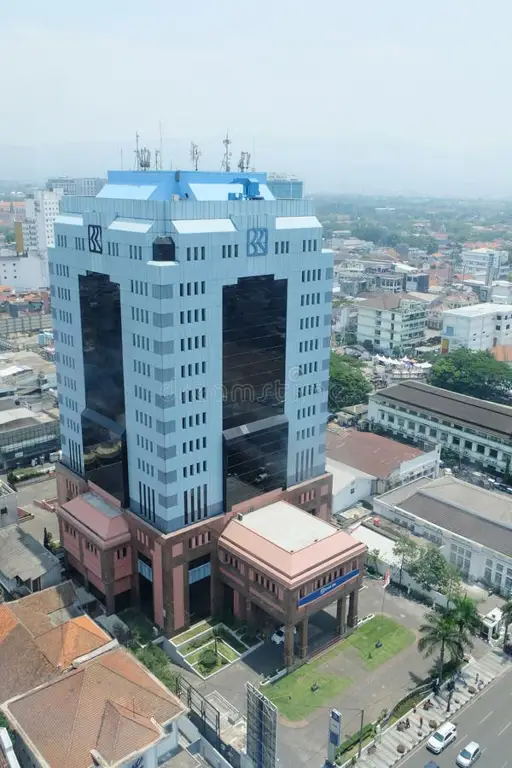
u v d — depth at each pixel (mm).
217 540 95625
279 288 95688
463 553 109875
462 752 74875
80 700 69938
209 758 74750
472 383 194375
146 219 85250
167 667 87875
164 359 84312
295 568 86062
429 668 89125
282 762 74125
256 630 95188
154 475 91000
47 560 104625
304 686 85750
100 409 101625
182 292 84062
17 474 143375
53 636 82312
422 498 122125
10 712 69812
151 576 95562
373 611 100875
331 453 144125
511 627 97375
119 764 64375
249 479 98938
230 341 91438
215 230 86000
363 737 77688
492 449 147000
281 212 95875
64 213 103750
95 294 95875
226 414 93812
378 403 169500
